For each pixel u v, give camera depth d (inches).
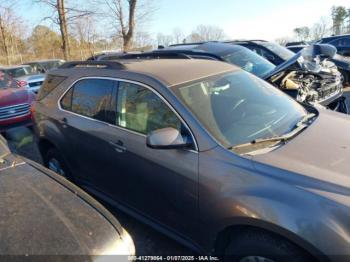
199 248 105.5
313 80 216.4
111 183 133.6
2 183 87.9
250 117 113.0
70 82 152.6
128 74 125.6
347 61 400.5
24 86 359.6
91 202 81.7
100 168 136.5
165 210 113.3
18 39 1182.3
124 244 71.1
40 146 173.9
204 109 109.2
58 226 71.3
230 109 113.2
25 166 98.2
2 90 317.7
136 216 126.7
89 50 975.6
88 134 137.6
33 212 75.7
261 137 104.7
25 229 70.3
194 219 103.3
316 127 111.6
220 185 93.2
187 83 117.0
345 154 93.7
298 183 83.2
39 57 1188.5
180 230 111.1
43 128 164.2
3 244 66.6
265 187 85.7
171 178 106.0
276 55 350.0
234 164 93.0
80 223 73.2
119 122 126.0
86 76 144.7
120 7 842.8
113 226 74.2
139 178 118.3
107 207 148.0
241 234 92.2
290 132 108.0
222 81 125.4
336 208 76.7
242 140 102.2
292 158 91.7
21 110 286.0
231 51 283.6
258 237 87.9
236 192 89.4
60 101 156.0
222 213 92.0
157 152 109.3
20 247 65.8
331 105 219.8
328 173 84.7
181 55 230.5
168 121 109.9
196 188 99.1
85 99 143.4
